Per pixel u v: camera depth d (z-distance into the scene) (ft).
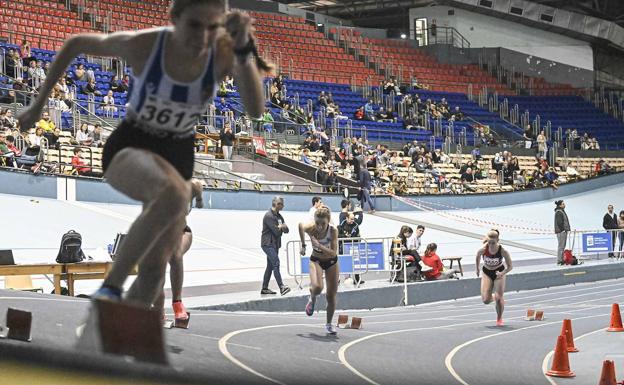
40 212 65.82
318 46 149.28
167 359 9.86
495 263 45.21
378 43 159.22
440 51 161.38
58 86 84.28
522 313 53.83
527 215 109.29
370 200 95.96
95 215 69.82
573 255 80.69
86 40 11.23
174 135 11.58
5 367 11.26
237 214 83.82
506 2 161.17
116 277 10.53
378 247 59.77
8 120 73.20
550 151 136.36
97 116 87.97
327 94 131.54
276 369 20.57
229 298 47.32
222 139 94.32
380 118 129.29
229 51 11.04
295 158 102.53
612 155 143.43
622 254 86.94
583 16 162.61
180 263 26.18
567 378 30.89
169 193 10.59
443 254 80.02
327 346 30.25
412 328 42.32
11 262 38.34
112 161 11.14
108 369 9.86
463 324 46.01
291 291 52.54
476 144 132.05
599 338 41.45
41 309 22.29
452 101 147.84
